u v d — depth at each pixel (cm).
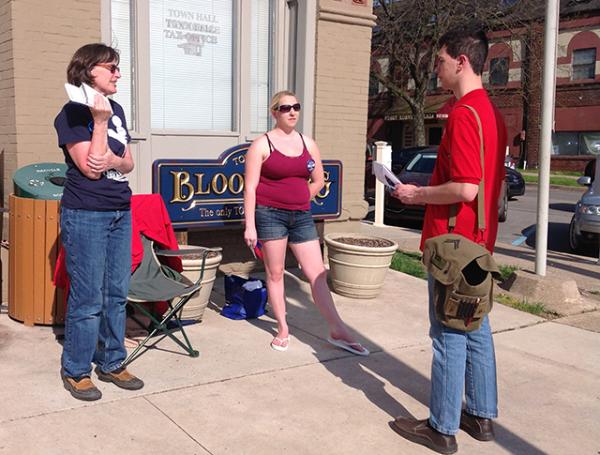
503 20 2427
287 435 336
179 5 621
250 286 530
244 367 424
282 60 690
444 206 321
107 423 336
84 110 344
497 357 473
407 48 2573
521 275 655
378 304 592
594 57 2867
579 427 365
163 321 429
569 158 2964
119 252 369
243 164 600
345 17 691
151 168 605
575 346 506
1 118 540
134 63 595
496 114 321
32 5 513
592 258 952
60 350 432
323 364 438
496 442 343
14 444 309
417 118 2702
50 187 467
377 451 325
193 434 330
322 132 696
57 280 438
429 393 399
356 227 739
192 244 634
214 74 652
